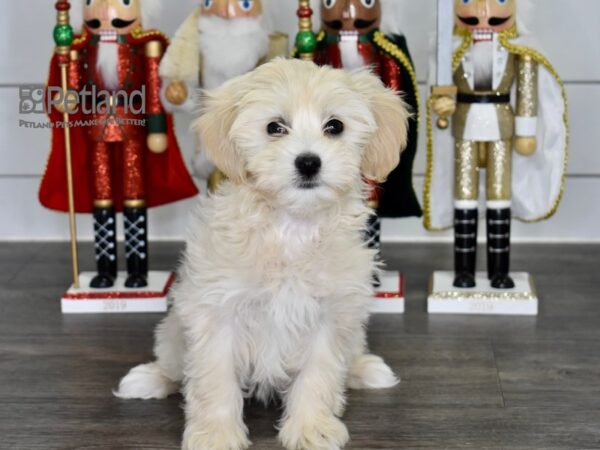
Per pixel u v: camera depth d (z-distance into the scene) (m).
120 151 2.51
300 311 1.72
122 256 2.95
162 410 1.92
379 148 1.75
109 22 2.37
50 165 2.50
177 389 2.00
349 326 1.78
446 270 2.82
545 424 1.86
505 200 2.48
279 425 1.85
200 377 1.74
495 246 2.51
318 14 2.61
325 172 1.59
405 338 2.30
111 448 1.77
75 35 2.43
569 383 2.04
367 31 2.37
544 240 3.14
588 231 3.13
